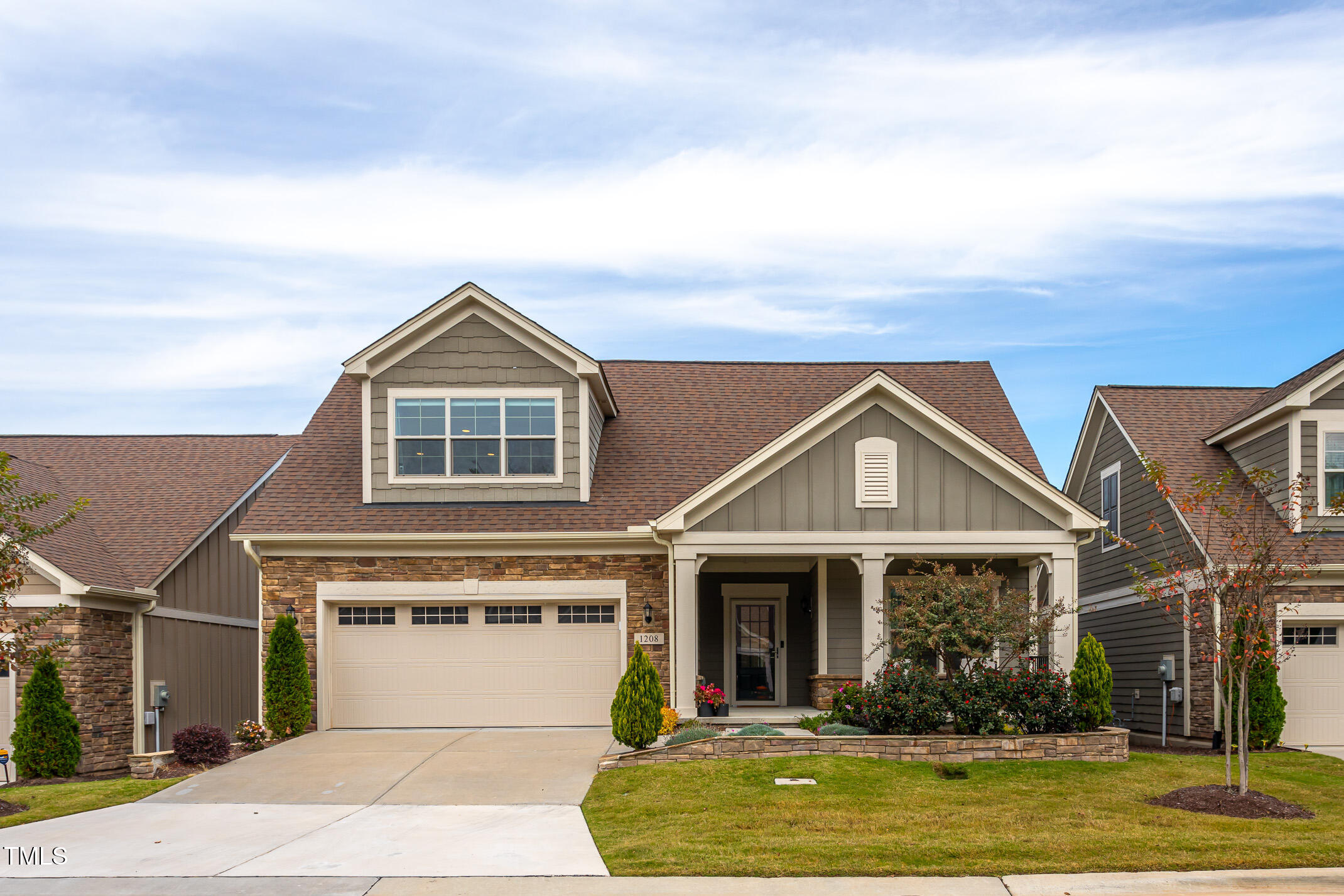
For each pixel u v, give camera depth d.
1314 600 16.69
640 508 17.98
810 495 16.81
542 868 9.29
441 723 17.48
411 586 17.48
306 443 19.50
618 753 14.43
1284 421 17.30
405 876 9.10
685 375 22.50
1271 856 9.34
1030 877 8.93
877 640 16.58
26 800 12.69
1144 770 13.37
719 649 19.30
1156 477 13.05
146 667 17.88
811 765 13.29
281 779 13.46
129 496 20.77
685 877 8.98
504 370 18.45
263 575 17.45
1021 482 16.75
